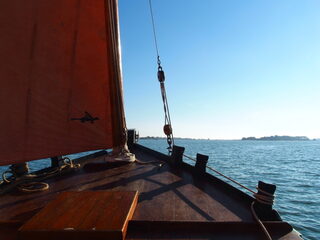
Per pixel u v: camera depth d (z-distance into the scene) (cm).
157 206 292
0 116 332
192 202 310
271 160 4866
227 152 7462
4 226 249
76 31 404
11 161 342
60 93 394
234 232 236
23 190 355
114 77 451
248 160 4734
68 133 406
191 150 8362
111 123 464
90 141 439
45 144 378
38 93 369
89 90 430
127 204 251
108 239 195
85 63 420
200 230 236
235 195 337
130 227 233
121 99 468
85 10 407
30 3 353
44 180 425
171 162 563
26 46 353
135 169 517
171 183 405
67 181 419
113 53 443
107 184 399
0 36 329
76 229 197
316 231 1082
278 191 1920
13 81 343
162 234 229
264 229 221
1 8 329
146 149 838
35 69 364
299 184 2225
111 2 434
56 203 254
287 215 1298
